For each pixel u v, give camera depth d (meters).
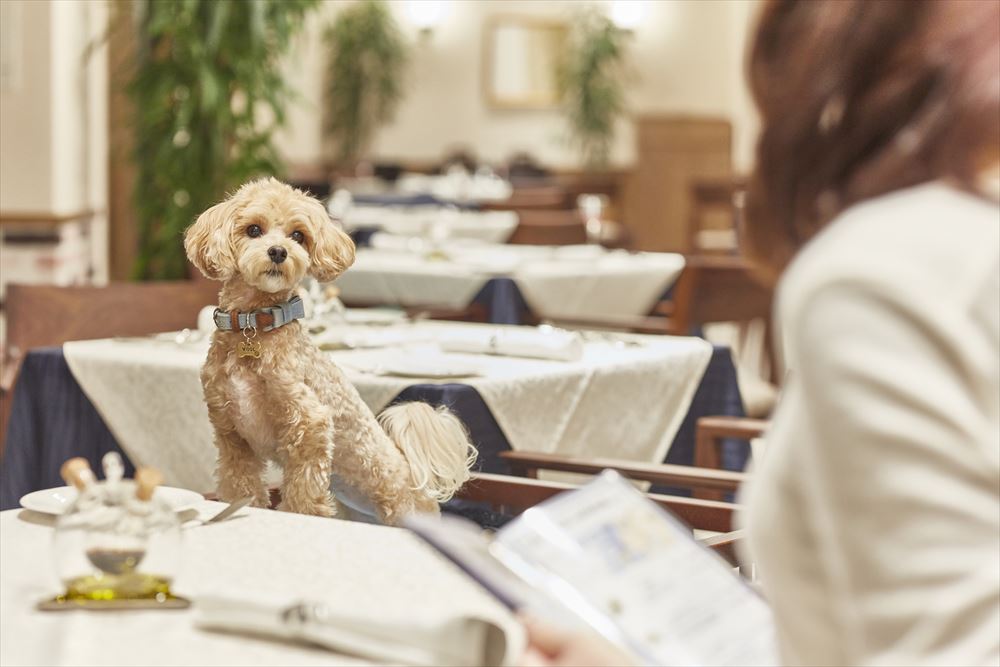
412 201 10.73
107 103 8.13
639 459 3.94
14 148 6.75
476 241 7.89
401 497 2.83
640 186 15.53
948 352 0.83
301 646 1.48
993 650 0.81
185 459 3.46
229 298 2.69
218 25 6.95
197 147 7.17
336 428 2.78
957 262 0.86
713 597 1.19
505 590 1.15
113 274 8.34
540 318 5.56
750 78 0.99
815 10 0.96
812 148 0.96
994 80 0.90
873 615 0.84
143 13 7.20
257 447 2.75
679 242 15.41
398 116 16.27
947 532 0.82
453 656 1.39
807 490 0.88
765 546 0.91
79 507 1.66
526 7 16.02
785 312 0.90
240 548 1.91
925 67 0.92
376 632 1.44
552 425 3.60
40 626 1.56
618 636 1.13
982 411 0.83
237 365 2.68
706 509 2.79
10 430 3.62
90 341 3.81
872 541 0.84
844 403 0.84
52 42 6.71
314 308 4.07
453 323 4.54
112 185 8.28
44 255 6.82
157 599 1.64
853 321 0.85
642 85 15.86
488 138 16.16
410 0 16.09
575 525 1.22
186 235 2.71
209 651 1.46
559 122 16.02
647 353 4.01
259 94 7.22
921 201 0.90
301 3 7.37
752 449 3.95
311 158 15.58
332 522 2.06
